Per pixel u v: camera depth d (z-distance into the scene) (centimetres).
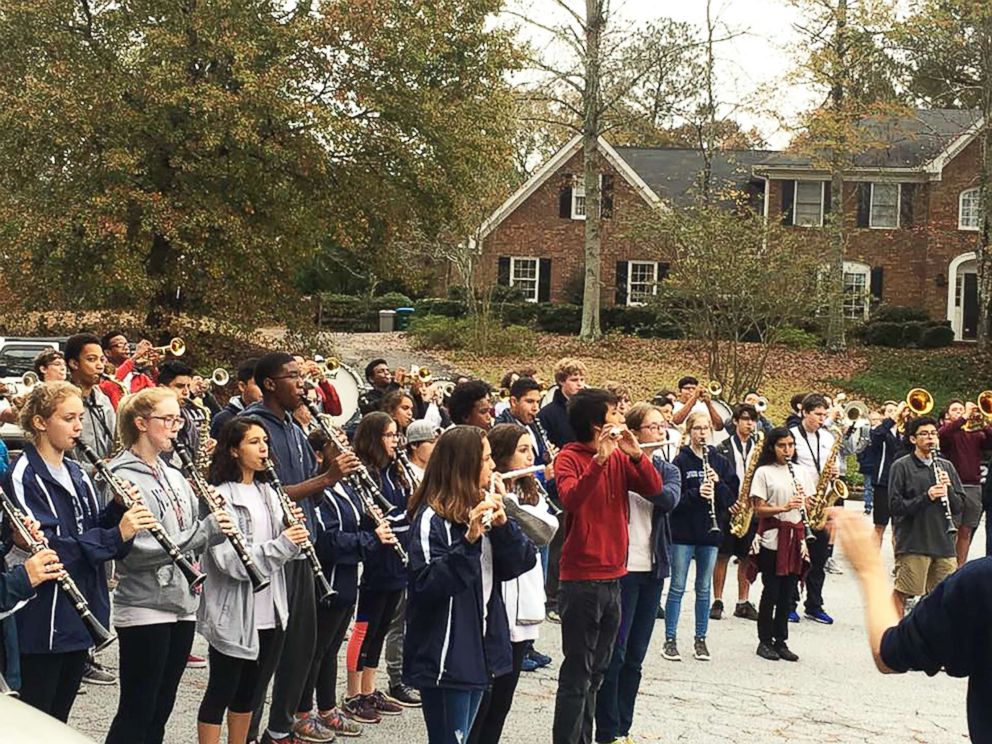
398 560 755
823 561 1170
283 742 671
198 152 2594
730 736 775
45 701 554
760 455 1021
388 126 2745
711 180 4353
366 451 774
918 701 891
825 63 3456
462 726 563
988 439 1366
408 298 4916
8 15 2538
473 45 2802
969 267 4244
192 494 631
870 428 1734
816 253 3312
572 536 676
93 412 903
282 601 636
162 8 2581
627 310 4144
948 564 1109
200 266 2705
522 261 4466
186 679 844
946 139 4266
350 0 2608
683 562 975
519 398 980
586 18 3528
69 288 2588
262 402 716
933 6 3403
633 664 751
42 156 2525
